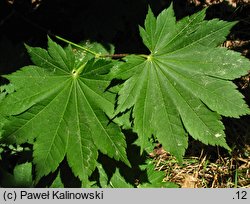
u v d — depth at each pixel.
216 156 0.68
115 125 0.50
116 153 0.50
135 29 0.64
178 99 0.50
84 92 0.50
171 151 0.50
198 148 0.68
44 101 0.50
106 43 0.60
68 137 0.50
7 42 0.58
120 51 0.65
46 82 0.50
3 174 0.56
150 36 0.51
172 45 0.51
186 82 0.50
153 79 0.50
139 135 0.49
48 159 0.50
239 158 0.67
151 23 0.51
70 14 0.64
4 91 0.56
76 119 0.50
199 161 0.67
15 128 0.50
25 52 0.58
